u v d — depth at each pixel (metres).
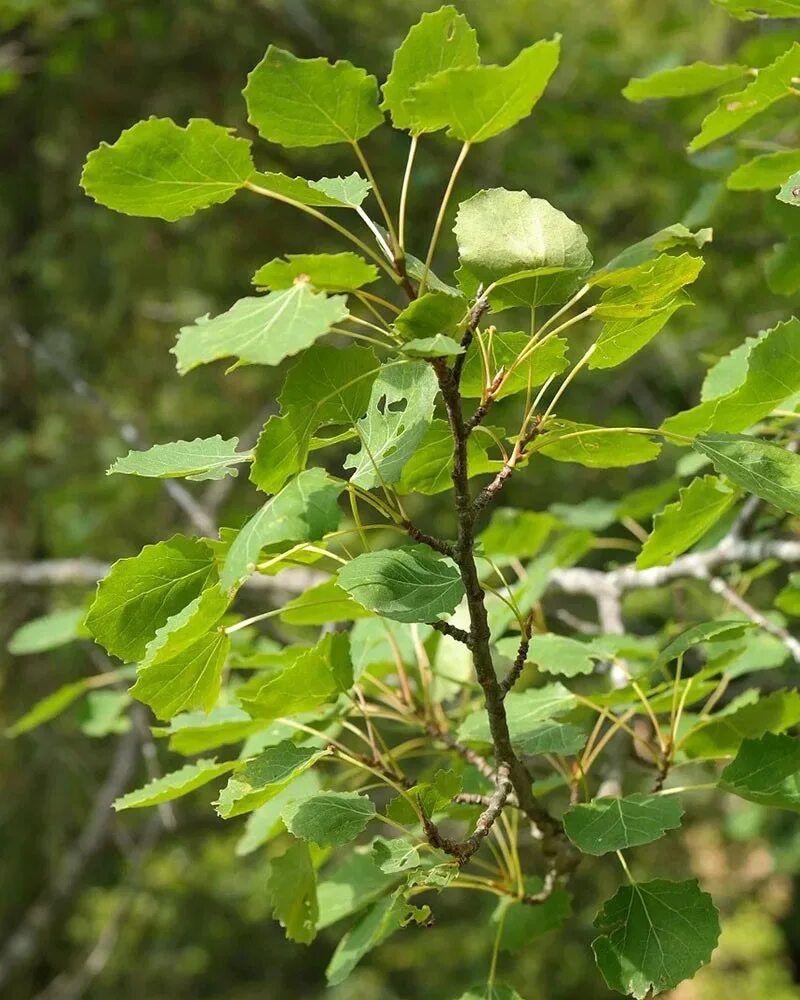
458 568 1.12
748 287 2.74
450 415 1.08
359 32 3.25
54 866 2.98
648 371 3.47
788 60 1.23
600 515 1.65
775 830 3.95
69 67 3.04
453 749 1.29
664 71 1.35
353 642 1.30
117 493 2.96
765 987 4.40
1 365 3.27
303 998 4.15
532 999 4.22
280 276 1.06
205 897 3.92
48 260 3.24
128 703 1.56
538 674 2.12
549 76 1.08
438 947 4.42
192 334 1.04
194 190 1.09
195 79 3.23
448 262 2.95
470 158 2.99
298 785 1.28
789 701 1.24
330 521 1.06
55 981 3.40
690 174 2.53
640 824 1.15
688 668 1.46
